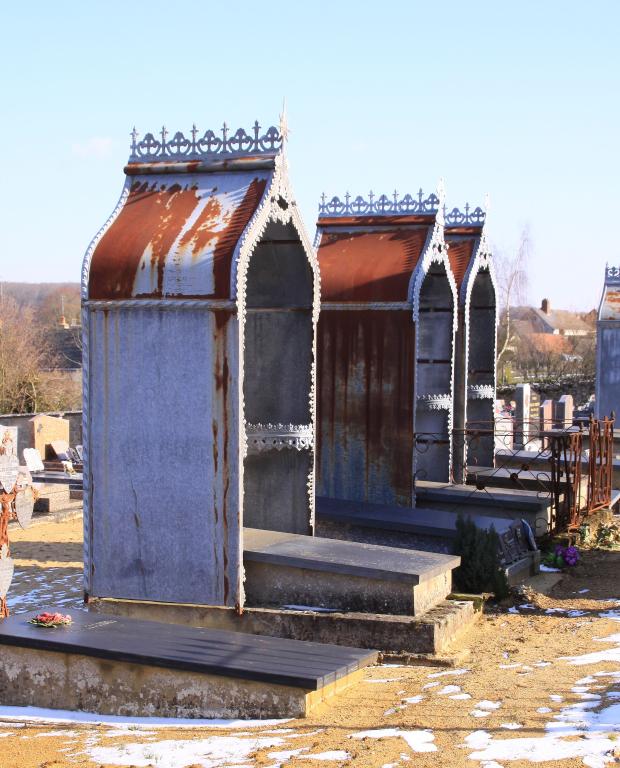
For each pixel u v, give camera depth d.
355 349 17.59
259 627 11.68
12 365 42.22
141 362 12.17
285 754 7.23
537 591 14.05
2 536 10.52
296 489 14.48
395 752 7.02
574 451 18.00
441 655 10.50
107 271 12.26
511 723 7.49
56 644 9.36
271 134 12.54
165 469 12.12
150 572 12.23
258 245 14.16
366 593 11.60
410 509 16.59
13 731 8.62
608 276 31.09
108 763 7.34
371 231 18.34
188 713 8.93
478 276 22.11
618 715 7.30
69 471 26.94
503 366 52.62
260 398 14.70
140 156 13.09
